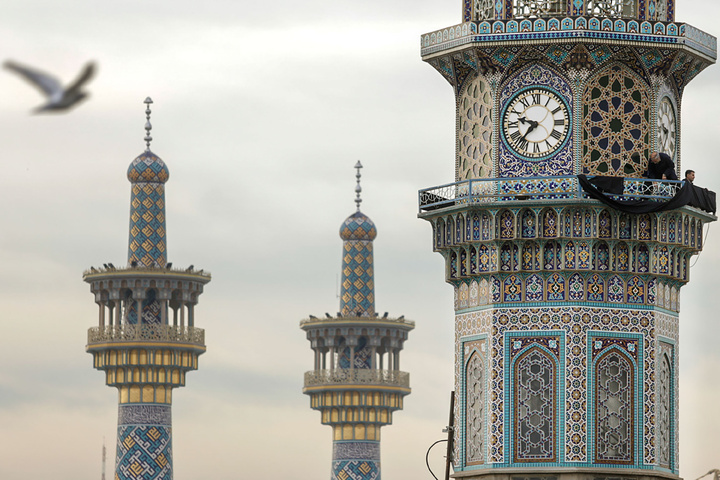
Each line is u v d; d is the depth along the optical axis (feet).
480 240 263.08
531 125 262.67
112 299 520.83
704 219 271.08
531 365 259.80
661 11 272.51
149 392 520.01
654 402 260.42
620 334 259.80
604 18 259.39
